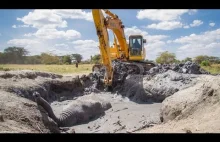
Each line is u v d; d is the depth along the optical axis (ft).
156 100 71.92
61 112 53.98
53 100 69.56
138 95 74.43
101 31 72.38
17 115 38.60
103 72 87.04
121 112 61.16
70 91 76.18
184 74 78.69
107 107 64.69
